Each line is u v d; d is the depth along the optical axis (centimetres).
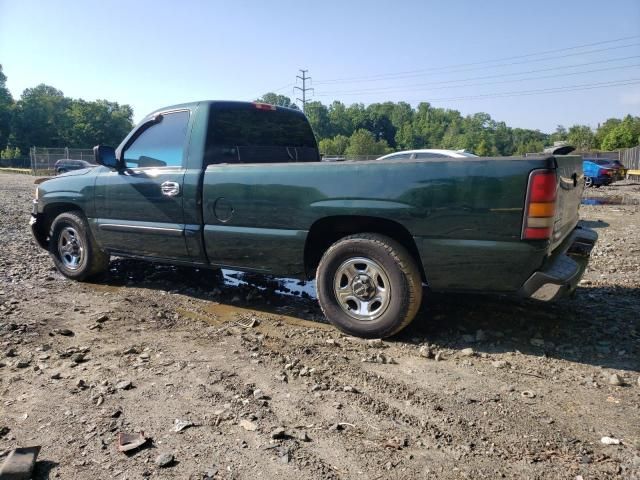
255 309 482
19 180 3228
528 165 333
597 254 739
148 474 224
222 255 459
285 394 300
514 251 340
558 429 263
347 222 404
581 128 9312
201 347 377
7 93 9419
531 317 439
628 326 417
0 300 494
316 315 464
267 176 421
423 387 312
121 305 487
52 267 654
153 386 309
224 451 242
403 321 380
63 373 328
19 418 272
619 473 226
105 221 541
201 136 477
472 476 224
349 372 332
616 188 2595
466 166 348
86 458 236
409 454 241
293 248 416
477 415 277
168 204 482
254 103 538
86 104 10081
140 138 523
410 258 376
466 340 390
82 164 4134
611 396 301
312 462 233
